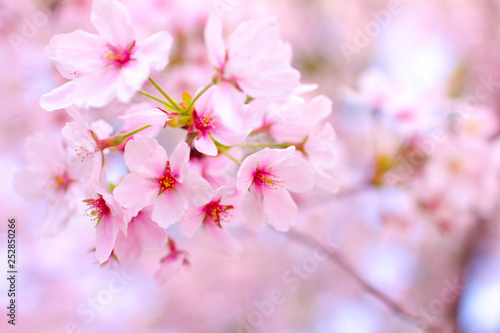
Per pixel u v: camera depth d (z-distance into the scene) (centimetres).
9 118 64
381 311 106
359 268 106
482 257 98
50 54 44
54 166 47
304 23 96
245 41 44
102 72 43
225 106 43
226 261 107
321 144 46
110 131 45
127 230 44
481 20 101
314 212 88
